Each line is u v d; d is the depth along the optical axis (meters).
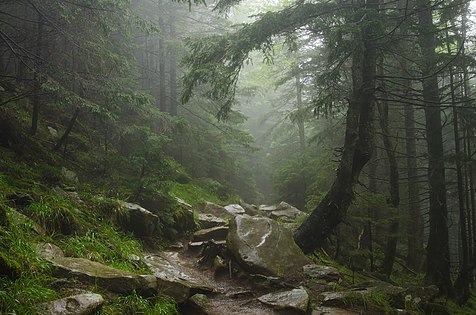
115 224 8.71
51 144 11.35
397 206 11.98
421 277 13.18
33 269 4.73
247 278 7.90
